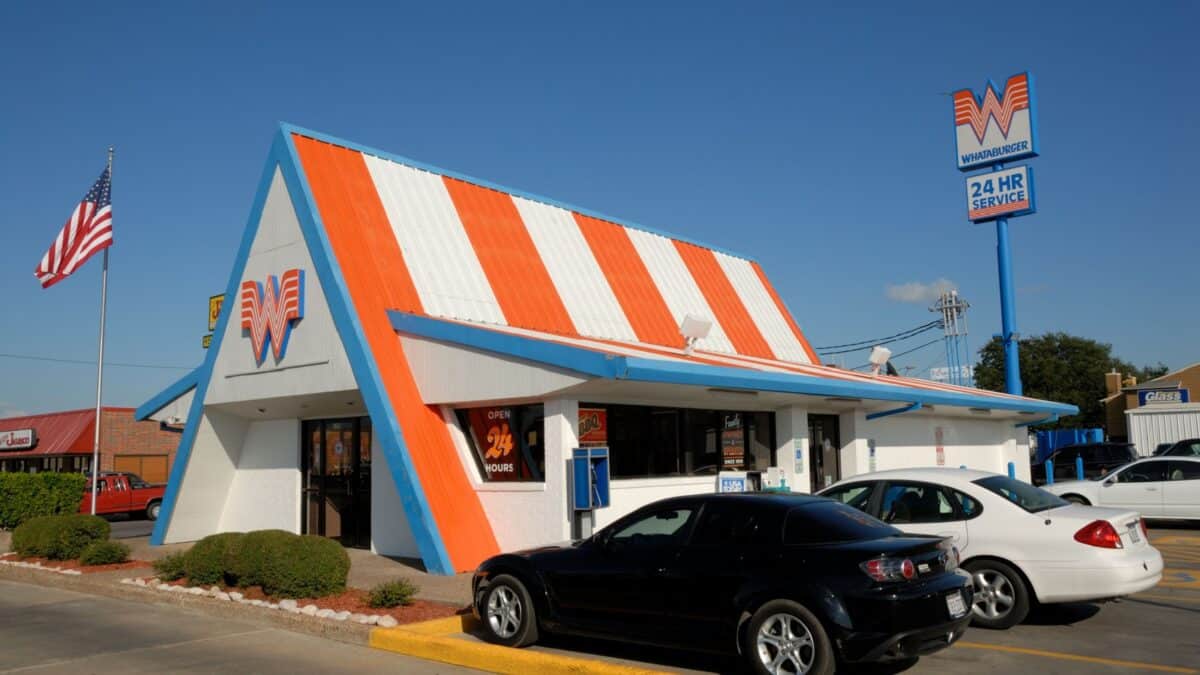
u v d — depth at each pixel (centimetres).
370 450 1698
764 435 1895
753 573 761
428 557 1369
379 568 1434
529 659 834
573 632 871
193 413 1841
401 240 1709
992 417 2788
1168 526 2097
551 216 2142
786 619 736
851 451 2094
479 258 1828
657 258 2377
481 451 1512
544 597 883
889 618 702
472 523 1438
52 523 1605
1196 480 1959
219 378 1808
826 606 713
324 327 1591
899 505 1039
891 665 816
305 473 1825
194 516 1903
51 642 1005
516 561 912
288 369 1655
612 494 1466
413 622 1003
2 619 1154
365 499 1692
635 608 823
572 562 877
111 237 2178
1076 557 924
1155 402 4744
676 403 1638
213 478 1906
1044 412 2694
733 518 812
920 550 746
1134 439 3975
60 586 1408
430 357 1517
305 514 1814
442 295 1680
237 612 1109
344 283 1548
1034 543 947
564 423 1382
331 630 998
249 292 1745
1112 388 5269
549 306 1875
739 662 826
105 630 1063
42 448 4338
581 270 2064
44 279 2170
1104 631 956
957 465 2616
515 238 1966
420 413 1498
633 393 1469
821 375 1909
